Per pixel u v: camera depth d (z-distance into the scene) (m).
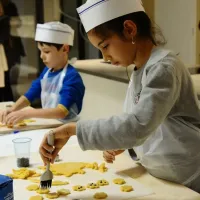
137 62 1.11
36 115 1.86
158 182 1.15
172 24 3.76
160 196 1.04
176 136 1.14
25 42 4.03
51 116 1.87
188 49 3.67
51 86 2.04
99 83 2.82
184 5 3.62
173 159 1.15
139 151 1.23
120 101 2.56
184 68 1.10
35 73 4.14
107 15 1.02
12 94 4.07
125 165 1.28
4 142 1.58
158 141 1.17
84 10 1.07
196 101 1.15
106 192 1.05
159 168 1.18
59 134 1.05
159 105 0.97
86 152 1.40
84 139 1.01
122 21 1.02
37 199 1.00
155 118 0.97
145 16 1.08
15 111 1.94
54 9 4.05
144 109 0.97
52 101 2.04
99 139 0.99
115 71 2.62
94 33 1.05
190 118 1.15
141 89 1.11
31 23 4.04
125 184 1.11
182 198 1.03
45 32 1.96
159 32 1.16
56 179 1.15
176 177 1.16
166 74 1.00
